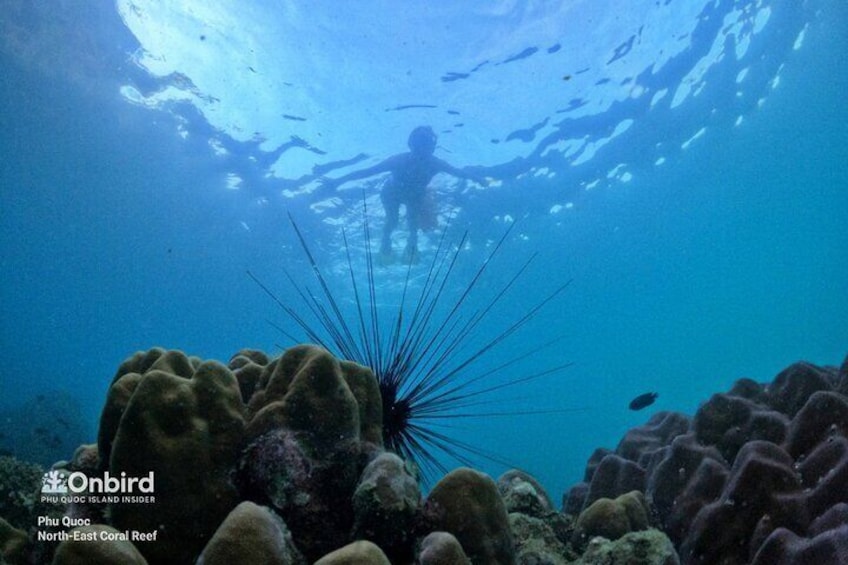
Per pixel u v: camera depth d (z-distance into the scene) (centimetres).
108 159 2333
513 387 6656
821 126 2802
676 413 520
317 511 221
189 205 2608
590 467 552
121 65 1741
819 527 256
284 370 248
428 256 3008
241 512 176
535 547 304
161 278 3647
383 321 4319
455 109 1748
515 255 3222
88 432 2586
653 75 1820
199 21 1492
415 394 377
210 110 1852
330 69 1590
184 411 217
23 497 313
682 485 361
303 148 1953
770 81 2261
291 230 2655
